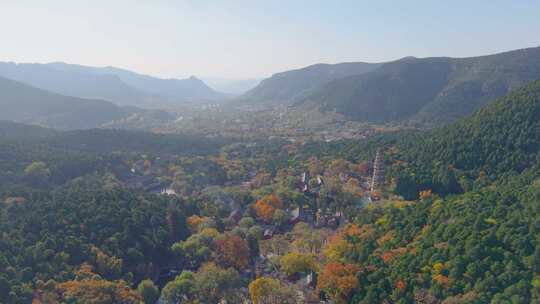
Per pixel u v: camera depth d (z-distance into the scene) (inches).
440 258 5757.9
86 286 5999.0
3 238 6776.6
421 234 6722.4
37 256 6589.6
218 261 7667.3
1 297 5605.3
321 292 6358.3
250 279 7396.7
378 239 7234.3
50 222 7573.8
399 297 5457.7
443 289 5290.4
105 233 7583.7
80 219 7859.3
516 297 4717.0
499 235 5693.9
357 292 5930.1
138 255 7401.6
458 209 6958.7
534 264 5059.1
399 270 5880.9
